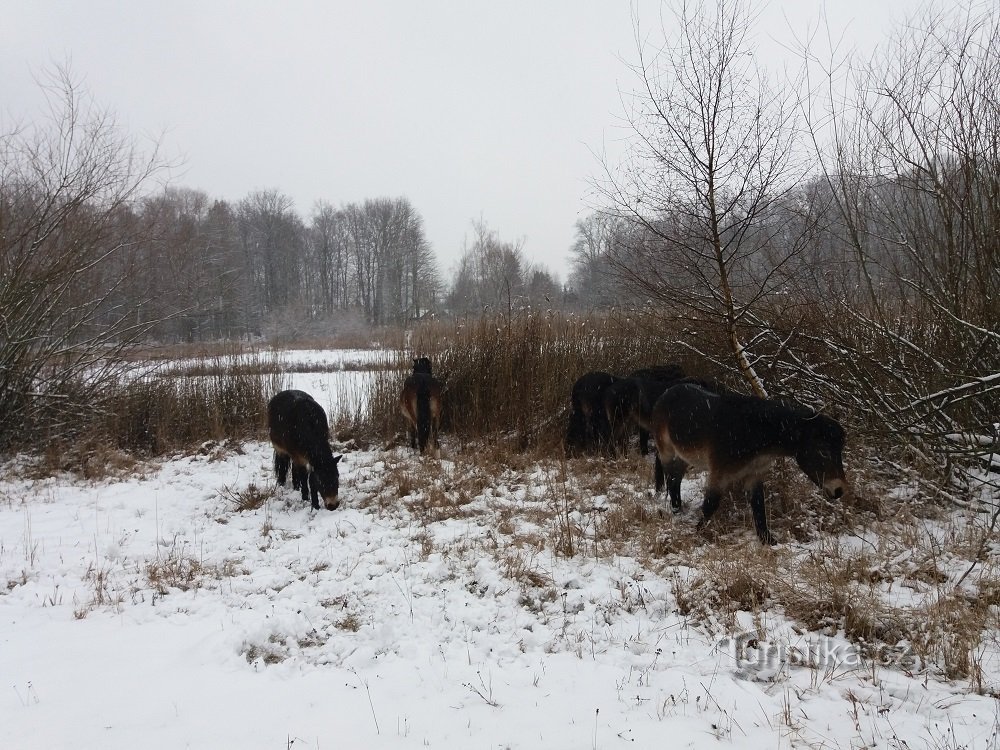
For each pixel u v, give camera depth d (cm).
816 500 582
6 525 617
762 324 657
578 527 563
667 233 652
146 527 615
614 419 804
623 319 981
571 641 383
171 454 921
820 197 620
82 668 357
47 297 879
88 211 939
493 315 1054
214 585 477
